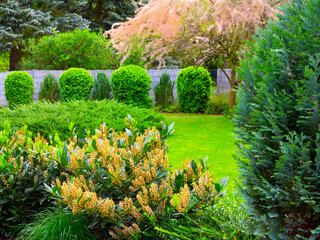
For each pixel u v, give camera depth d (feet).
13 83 48.52
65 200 7.86
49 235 8.48
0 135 11.51
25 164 10.23
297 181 6.00
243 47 31.32
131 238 8.01
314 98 5.91
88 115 25.11
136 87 40.78
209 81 45.98
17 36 72.08
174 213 8.26
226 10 28.78
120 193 8.96
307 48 6.27
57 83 50.85
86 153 10.33
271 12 28.43
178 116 41.63
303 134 6.18
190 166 9.59
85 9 88.53
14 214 9.85
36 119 22.89
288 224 6.33
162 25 30.01
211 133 27.94
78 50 58.59
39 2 81.05
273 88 6.52
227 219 8.43
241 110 7.14
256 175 6.76
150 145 10.25
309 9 6.31
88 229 8.68
